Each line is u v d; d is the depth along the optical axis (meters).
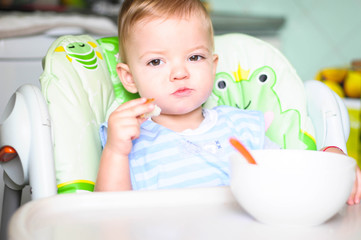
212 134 1.06
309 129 1.08
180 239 0.50
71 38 1.10
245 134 1.09
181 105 1.01
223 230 0.54
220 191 0.67
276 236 0.52
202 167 0.99
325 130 1.03
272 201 0.54
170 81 0.99
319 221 0.55
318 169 0.53
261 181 0.54
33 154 0.77
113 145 0.88
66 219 0.56
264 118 1.13
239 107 1.18
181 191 0.66
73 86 0.98
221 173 1.00
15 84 1.94
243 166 0.56
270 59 1.19
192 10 1.02
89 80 1.04
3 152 0.82
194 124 1.09
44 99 0.87
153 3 1.01
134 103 0.89
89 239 0.50
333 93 1.09
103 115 1.05
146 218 0.57
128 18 1.03
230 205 0.63
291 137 1.09
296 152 0.65
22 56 1.95
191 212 0.60
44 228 0.53
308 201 0.53
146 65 1.01
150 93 1.02
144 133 1.04
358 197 0.69
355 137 2.31
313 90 1.10
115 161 0.88
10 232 0.49
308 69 2.93
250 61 1.20
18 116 0.80
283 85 1.15
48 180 0.76
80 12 2.34
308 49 2.91
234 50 1.21
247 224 0.56
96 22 2.25
